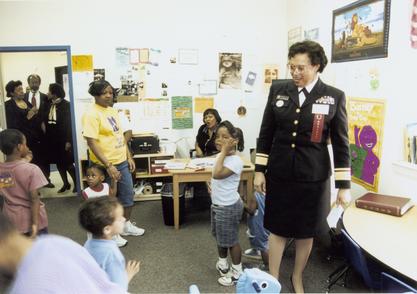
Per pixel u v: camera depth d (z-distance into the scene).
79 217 1.62
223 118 4.66
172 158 4.29
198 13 4.40
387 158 2.56
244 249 3.01
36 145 4.74
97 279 0.82
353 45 2.94
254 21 4.50
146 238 3.28
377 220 2.01
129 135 4.06
